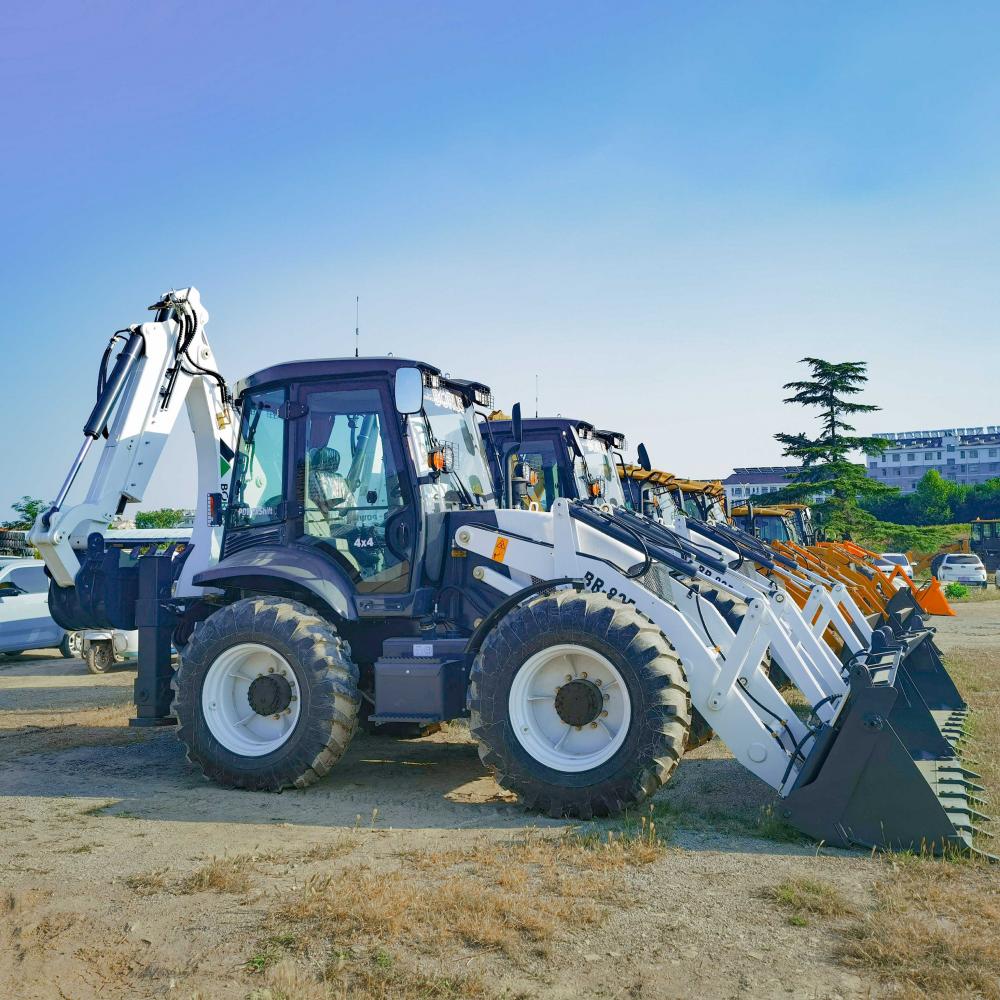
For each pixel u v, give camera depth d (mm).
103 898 3688
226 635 5773
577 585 5406
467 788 5715
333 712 5539
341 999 2811
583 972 3020
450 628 6129
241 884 3779
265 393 6539
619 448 12625
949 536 42156
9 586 14461
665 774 4789
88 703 10016
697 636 5047
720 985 2920
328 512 6199
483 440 7426
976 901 3514
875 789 4234
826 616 6910
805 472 41031
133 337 7328
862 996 2838
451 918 3410
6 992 2955
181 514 28234
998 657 11062
